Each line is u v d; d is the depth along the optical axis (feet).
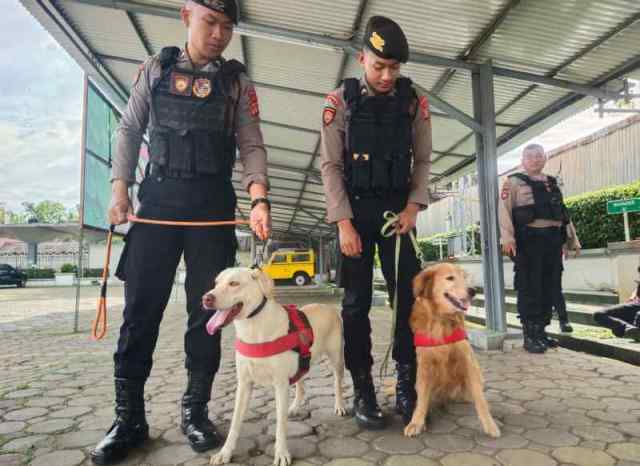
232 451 6.43
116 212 6.91
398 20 14.07
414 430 7.22
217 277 6.67
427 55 15.71
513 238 13.99
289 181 40.68
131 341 6.82
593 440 6.93
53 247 126.11
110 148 22.82
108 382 11.14
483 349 14.34
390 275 8.46
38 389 10.46
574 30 14.03
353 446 6.82
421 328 7.77
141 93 7.17
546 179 14.32
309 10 14.15
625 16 13.23
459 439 7.06
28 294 56.95
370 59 7.45
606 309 14.67
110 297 49.14
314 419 8.09
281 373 6.41
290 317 6.89
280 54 17.63
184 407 7.26
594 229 25.61
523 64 16.14
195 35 6.83
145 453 6.61
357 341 8.00
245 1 13.89
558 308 16.08
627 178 29.35
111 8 14.53
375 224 8.08
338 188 7.91
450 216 49.11
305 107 23.06
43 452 6.76
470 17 13.67
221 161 7.12
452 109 15.46
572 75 16.65
